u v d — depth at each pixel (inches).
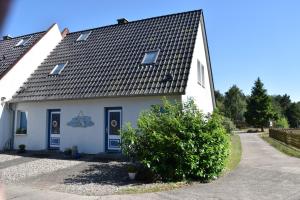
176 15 818.8
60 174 468.1
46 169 507.2
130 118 625.0
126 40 794.8
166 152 419.5
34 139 738.2
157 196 339.9
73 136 685.3
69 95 669.9
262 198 331.6
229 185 396.5
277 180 428.8
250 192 358.3
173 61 648.4
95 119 663.8
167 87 583.5
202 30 807.7
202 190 368.2
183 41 701.9
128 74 661.9
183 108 464.8
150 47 722.8
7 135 757.9
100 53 783.7
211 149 422.0
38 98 706.2
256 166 555.8
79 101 686.5
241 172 492.4
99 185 396.5
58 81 741.9
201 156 423.2
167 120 438.9
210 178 431.8
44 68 822.5
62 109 706.8
